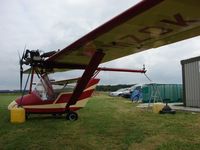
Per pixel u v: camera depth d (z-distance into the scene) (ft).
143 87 79.41
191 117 40.22
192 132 27.89
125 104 71.00
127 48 28.84
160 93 78.84
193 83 58.44
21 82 39.93
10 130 30.14
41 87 38.73
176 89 81.51
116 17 19.58
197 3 16.57
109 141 24.64
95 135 27.17
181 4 16.71
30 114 41.04
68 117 37.93
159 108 47.19
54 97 38.58
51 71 40.52
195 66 57.77
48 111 38.37
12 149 22.21
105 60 37.09
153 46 27.22
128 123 34.42
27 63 38.86
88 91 40.04
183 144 22.97
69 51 31.83
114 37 24.43
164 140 24.56
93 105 66.49
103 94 155.12
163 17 18.86
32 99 38.22
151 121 36.17
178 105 64.64
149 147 22.44
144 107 60.39
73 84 40.09
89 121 36.50
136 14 18.44
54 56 35.04
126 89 120.57
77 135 27.25
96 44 27.78
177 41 24.80
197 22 19.80
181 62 61.62
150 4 16.85
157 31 22.06
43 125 33.35
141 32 22.41
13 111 35.55
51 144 23.76
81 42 27.09
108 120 37.37
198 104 57.21
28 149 22.24
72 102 37.88
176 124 33.14
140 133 27.71
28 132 28.89
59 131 29.35
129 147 22.54
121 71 42.55
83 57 35.76
